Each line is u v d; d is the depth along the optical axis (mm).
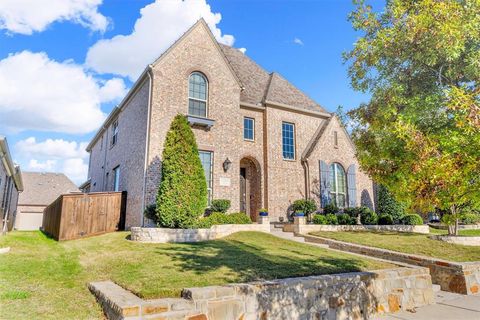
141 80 16594
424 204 5926
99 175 25188
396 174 7031
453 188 5258
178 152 12875
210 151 16562
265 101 19734
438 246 11961
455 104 5359
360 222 18641
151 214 13383
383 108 7309
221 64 17734
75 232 14984
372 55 7148
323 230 15734
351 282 7078
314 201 19594
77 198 15328
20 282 6945
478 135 4906
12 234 17422
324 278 6766
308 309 6355
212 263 8047
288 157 20188
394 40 6617
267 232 14773
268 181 18984
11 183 20406
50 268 8328
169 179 12641
